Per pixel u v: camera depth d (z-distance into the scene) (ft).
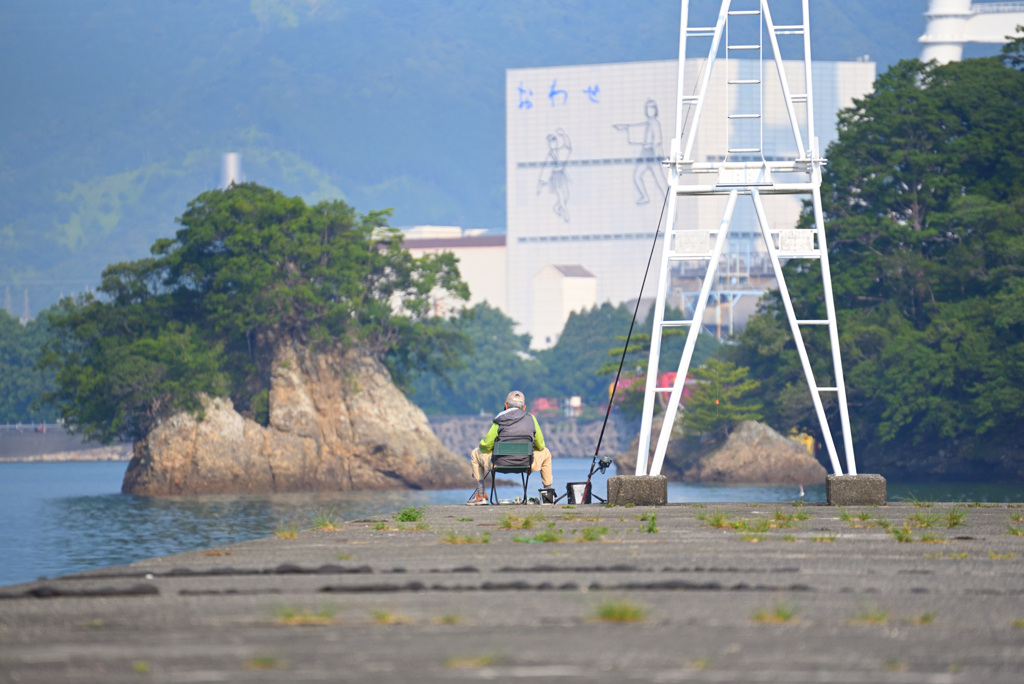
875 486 229.04
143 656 84.17
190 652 85.30
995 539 160.66
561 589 112.88
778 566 129.29
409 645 86.89
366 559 140.46
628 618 96.17
